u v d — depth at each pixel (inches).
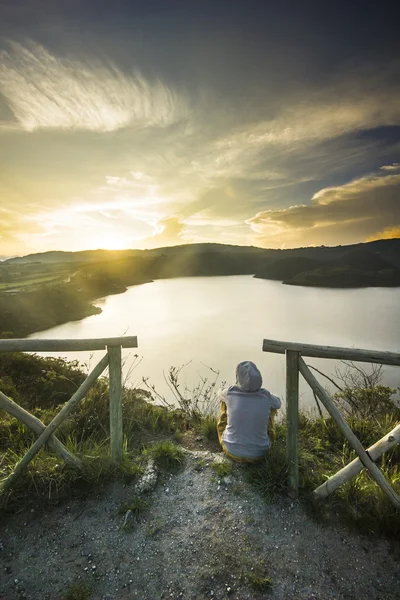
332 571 95.3
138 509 116.3
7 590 89.4
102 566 96.9
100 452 139.9
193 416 212.2
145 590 90.1
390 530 107.8
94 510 116.9
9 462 134.7
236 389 144.9
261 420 136.4
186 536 106.7
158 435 176.7
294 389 119.7
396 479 125.2
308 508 116.5
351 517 112.4
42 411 184.1
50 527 109.8
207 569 95.7
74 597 87.7
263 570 95.3
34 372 329.7
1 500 115.6
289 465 121.6
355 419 187.2
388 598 88.1
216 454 149.7
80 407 182.1
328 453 157.0
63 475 124.4
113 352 129.0
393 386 641.6
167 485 129.7
